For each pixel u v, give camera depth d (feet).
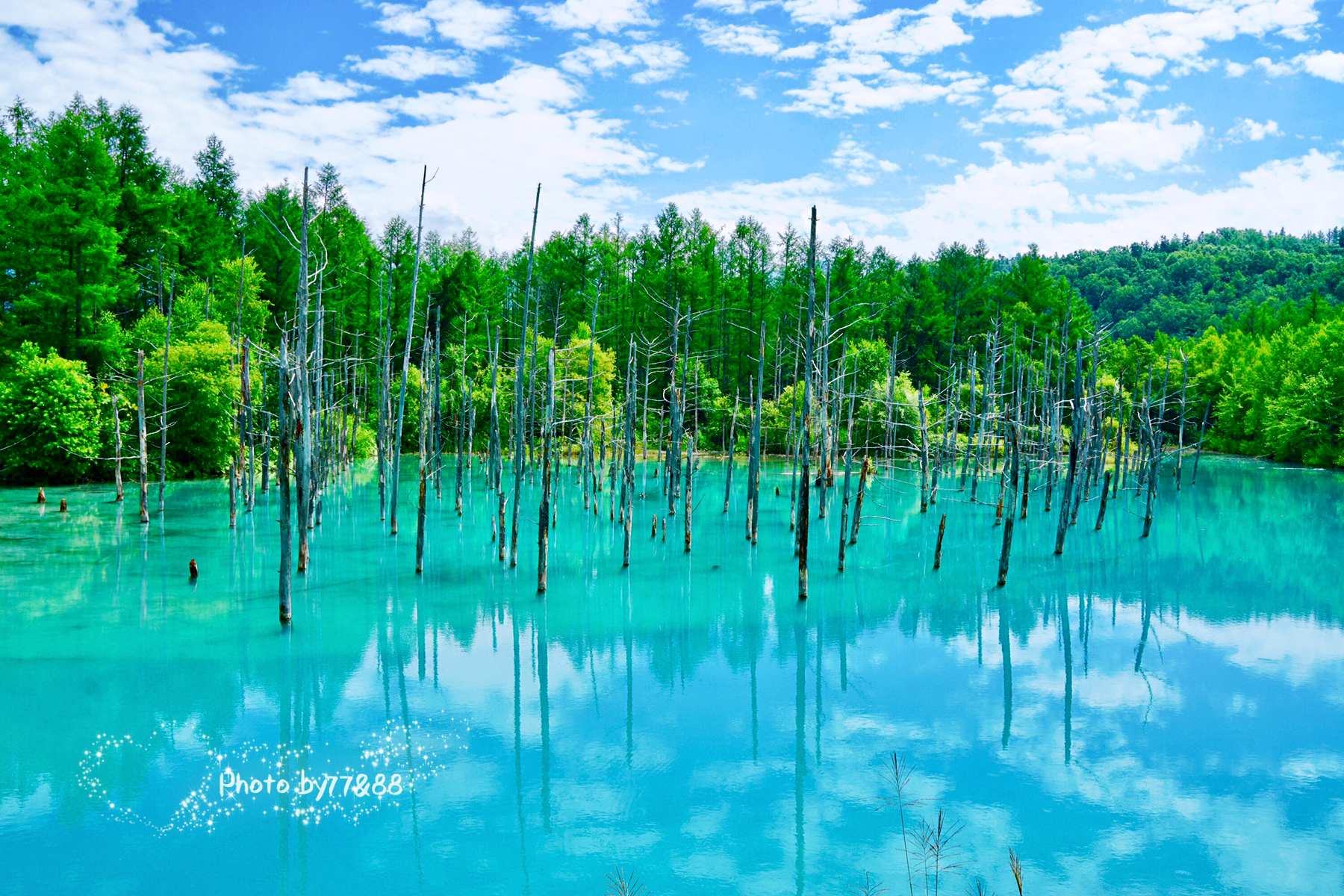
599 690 60.75
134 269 194.29
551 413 85.05
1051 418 141.69
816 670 65.72
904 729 54.13
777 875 36.73
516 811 42.52
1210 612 82.74
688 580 94.27
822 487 131.44
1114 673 64.75
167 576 90.17
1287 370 244.01
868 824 41.52
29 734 50.80
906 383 214.48
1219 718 55.77
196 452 165.07
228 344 164.86
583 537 121.08
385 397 128.47
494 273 317.42
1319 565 103.30
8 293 165.89
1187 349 305.73
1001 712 56.90
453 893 34.86
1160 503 158.40
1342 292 536.83
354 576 92.63
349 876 36.22
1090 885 36.27
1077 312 287.69
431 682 61.72
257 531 116.37
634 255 315.58
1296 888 36.06
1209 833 40.86
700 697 59.57
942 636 74.79
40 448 146.30
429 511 143.64
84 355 165.48
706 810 42.86
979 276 316.19
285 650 67.46
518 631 74.64
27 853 37.55
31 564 94.17
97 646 67.21
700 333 273.13
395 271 278.67
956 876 36.81
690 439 108.68
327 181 245.04
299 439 87.81
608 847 39.01
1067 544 116.88
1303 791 45.27
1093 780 46.62
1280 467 226.38
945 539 120.88
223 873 36.35
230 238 245.45
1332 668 65.67
